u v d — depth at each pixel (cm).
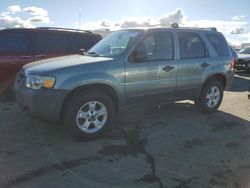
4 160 470
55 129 602
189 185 418
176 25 699
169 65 650
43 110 524
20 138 556
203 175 447
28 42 836
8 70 804
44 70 532
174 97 676
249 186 422
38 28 866
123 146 538
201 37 728
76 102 536
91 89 558
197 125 664
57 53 863
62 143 541
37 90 524
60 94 523
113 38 662
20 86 557
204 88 731
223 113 770
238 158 507
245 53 1991
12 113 694
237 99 955
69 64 549
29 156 486
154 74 626
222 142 574
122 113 723
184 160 492
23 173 433
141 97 617
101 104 562
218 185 422
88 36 923
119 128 627
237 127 663
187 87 691
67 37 889
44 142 543
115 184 414
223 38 779
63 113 540
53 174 434
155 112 745
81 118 548
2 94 809
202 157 505
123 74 583
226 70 762
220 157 509
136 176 436
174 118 705
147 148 533
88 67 550
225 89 782
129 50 596
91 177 429
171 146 546
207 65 720
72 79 530
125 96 594
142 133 604
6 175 427
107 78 562
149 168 461
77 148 523
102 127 567
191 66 689
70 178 425
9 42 818
